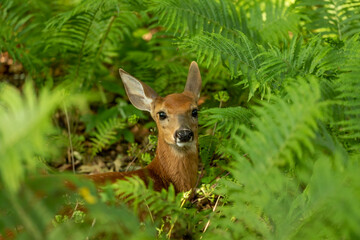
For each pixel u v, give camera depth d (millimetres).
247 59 6938
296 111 3432
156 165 7754
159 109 7691
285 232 3381
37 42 10352
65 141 9047
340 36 8625
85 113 10172
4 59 12531
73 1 12141
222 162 7371
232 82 9109
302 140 3412
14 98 2729
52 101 2641
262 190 3377
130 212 3584
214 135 7812
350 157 4086
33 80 10789
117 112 10031
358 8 8727
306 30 8891
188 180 7590
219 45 6965
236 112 6133
